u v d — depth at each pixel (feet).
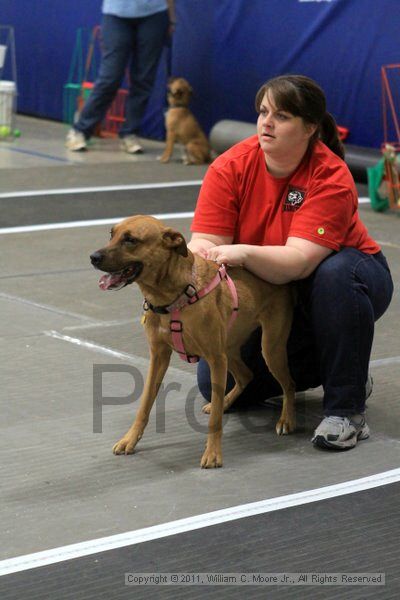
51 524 18.49
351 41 60.90
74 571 16.70
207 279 20.74
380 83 59.67
